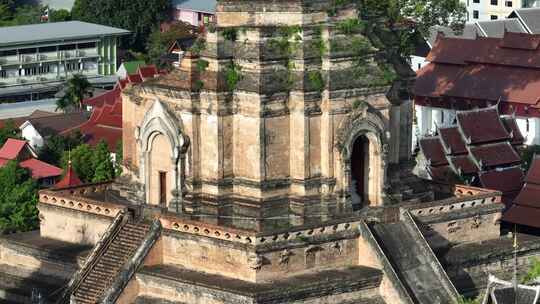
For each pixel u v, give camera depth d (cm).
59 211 15388
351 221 14488
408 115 15512
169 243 14475
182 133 14788
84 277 14538
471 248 15275
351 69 14800
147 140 15000
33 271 15262
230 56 14700
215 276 14200
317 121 14700
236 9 14762
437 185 15838
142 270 14338
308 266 14300
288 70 14675
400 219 14888
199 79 14738
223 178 14712
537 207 19188
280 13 14688
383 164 14975
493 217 15538
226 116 14675
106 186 15812
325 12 14775
